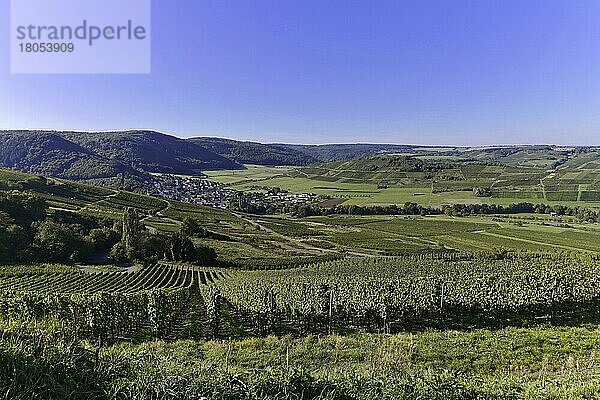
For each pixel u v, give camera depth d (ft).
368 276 160.97
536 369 46.62
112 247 226.79
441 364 48.47
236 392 22.02
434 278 136.56
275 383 23.32
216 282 157.99
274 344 53.72
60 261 200.54
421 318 90.43
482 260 228.22
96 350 24.66
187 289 140.67
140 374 22.20
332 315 90.99
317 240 335.06
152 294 92.63
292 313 88.43
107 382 21.11
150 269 202.39
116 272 186.70
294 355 47.62
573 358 50.24
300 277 166.09
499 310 92.12
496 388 29.68
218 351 49.03
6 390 18.02
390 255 278.46
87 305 74.64
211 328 85.56
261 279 159.84
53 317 71.92
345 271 193.77
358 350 51.31
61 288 141.28
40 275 160.15
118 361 23.89
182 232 282.56
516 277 133.80
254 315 87.86
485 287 110.93
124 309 79.20
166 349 50.24
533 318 88.28
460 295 97.96
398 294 99.71
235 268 234.58
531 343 57.77
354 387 24.99
